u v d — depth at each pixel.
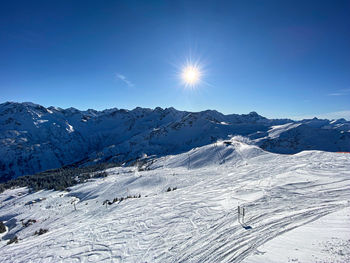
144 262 14.22
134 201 39.12
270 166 46.88
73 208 68.69
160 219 22.05
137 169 149.12
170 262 13.68
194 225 19.06
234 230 16.50
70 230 25.09
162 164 138.25
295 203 20.75
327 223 14.13
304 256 10.57
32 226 57.72
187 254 14.20
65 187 122.75
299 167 38.28
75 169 196.88
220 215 20.48
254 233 15.26
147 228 20.16
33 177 178.00
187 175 79.94
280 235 14.05
